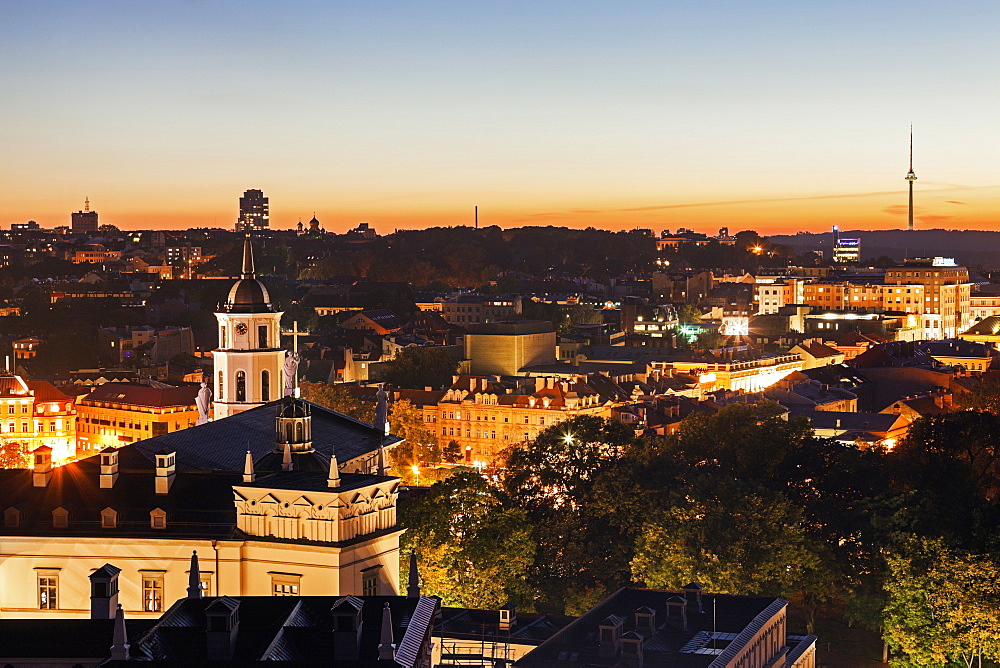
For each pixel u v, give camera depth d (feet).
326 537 535.60
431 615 433.48
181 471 577.02
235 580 543.39
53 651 394.93
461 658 618.44
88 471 578.66
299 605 411.54
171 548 547.90
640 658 597.52
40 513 561.02
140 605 550.77
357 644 382.42
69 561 554.05
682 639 631.56
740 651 616.80
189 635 392.68
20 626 407.03
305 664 368.07
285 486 545.85
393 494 569.23
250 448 629.10
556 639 624.59
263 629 395.14
